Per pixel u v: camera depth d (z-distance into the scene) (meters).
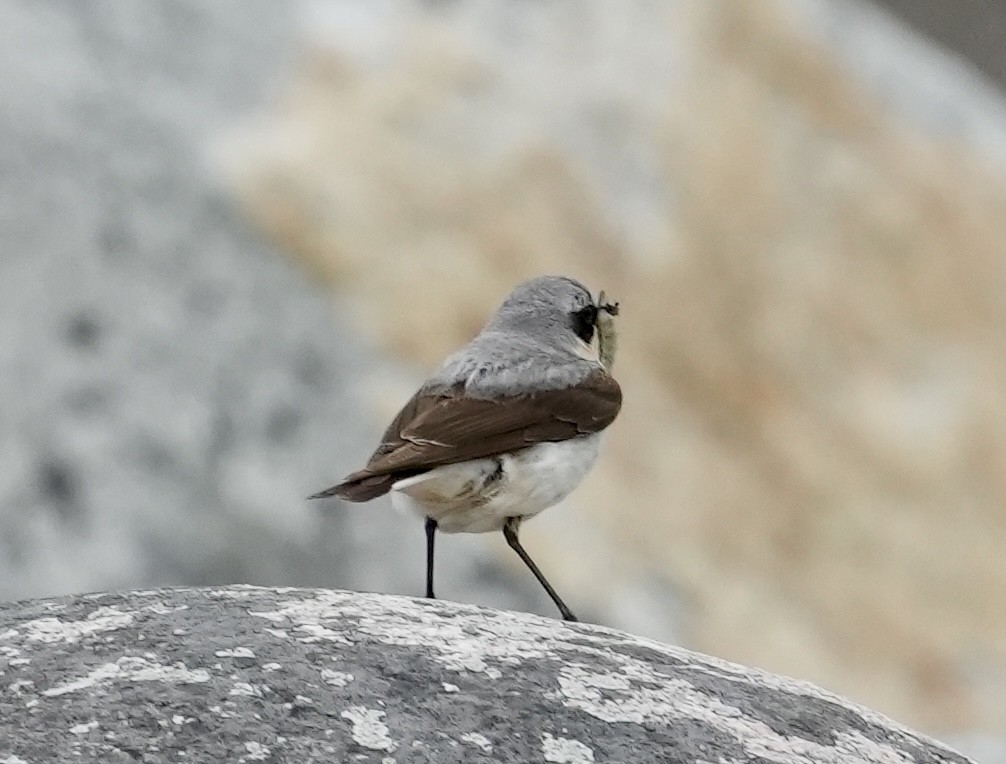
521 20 16.48
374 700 5.04
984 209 17.50
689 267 15.48
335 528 12.58
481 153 15.18
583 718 5.14
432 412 7.88
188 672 5.11
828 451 14.93
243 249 13.61
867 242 16.56
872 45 18.77
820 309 15.83
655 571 13.34
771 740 5.27
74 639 5.36
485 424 7.80
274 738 4.81
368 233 14.12
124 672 5.10
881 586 14.14
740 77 17.17
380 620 5.64
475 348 8.41
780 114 17.08
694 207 15.95
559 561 12.94
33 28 14.16
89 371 12.62
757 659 13.17
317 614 5.65
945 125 18.27
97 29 14.51
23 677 5.08
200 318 13.12
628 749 5.01
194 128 14.13
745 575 13.74
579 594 12.81
